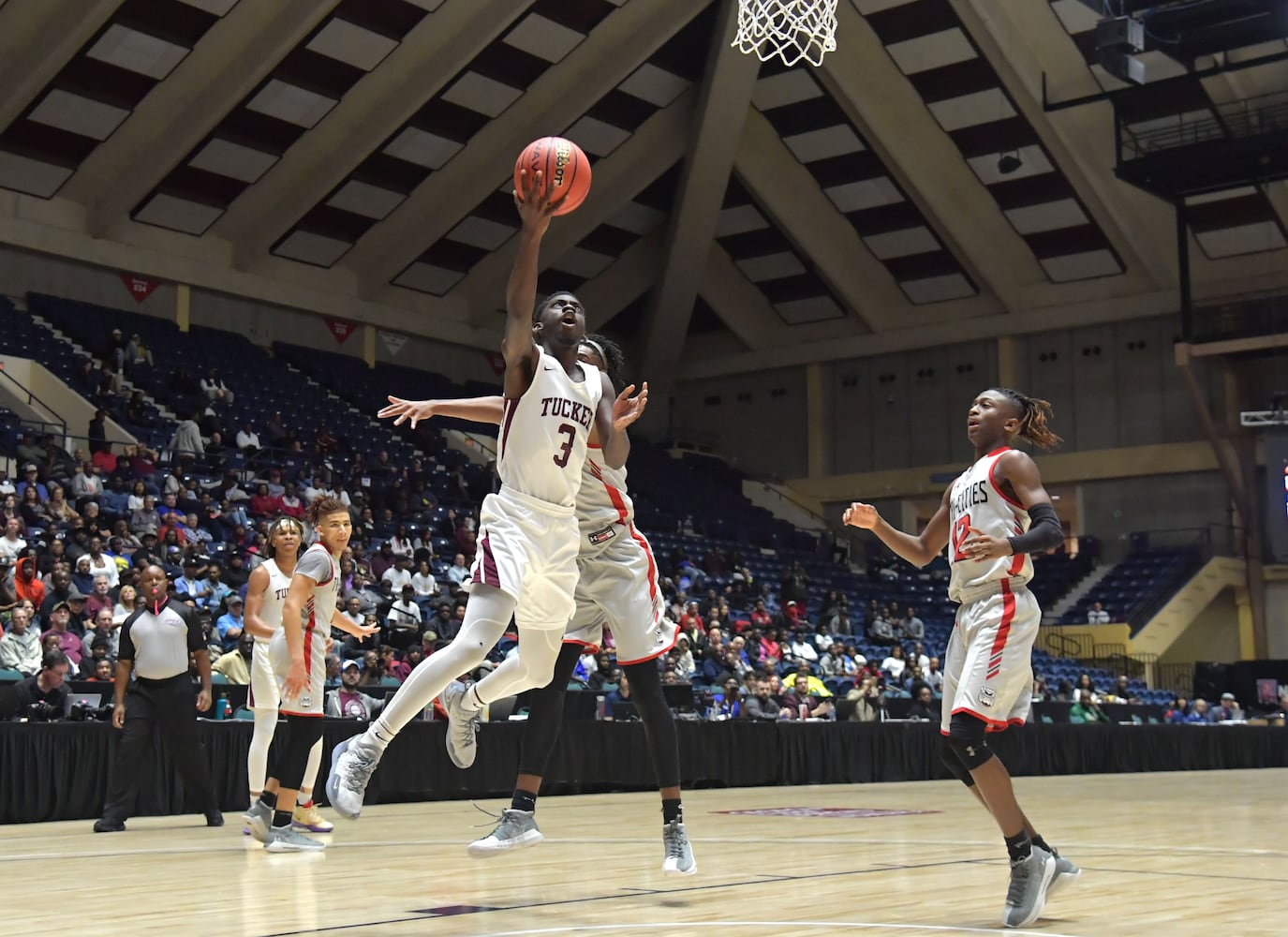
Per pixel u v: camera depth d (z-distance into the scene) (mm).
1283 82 20594
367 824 7598
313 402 21891
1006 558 3793
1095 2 17312
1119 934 3305
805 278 27203
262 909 3762
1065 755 15805
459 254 24547
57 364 18484
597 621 4258
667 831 4129
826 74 21828
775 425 28703
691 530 23875
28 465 14500
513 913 3650
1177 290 24297
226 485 16641
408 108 19781
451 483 21000
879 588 24906
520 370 3875
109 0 16219
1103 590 24297
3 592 10633
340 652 11836
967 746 3637
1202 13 17172
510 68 20375
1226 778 14992
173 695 7301
